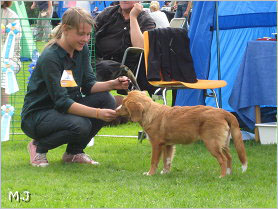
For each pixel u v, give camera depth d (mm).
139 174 4988
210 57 7188
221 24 7613
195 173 5027
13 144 6500
